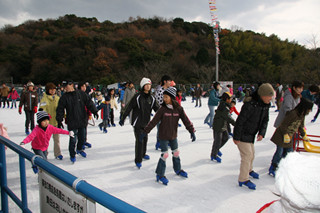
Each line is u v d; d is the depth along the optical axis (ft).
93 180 11.82
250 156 10.82
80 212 4.02
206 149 17.25
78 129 14.96
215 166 13.75
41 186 5.41
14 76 160.86
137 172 12.93
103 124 23.81
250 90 65.62
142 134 11.50
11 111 44.68
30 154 5.85
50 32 202.90
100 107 23.44
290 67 113.70
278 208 3.02
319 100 27.66
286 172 2.65
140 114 13.33
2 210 8.32
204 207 9.17
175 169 12.24
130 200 9.73
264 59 144.56
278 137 11.75
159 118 11.25
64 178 4.16
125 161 14.80
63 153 16.60
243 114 10.37
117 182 11.57
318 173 2.41
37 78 152.87
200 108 47.39
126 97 22.70
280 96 37.99
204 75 129.18
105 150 17.29
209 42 177.47
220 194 10.27
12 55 165.37
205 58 141.49
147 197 10.00
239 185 11.08
